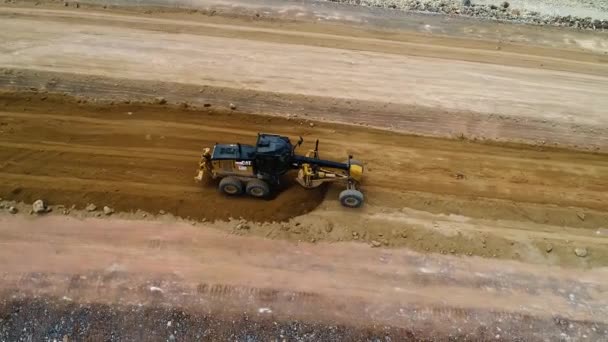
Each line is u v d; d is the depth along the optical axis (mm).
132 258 11414
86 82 17297
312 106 17297
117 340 9945
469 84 19234
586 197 14469
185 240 11977
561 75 20344
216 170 12891
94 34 19984
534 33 23391
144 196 13055
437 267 11992
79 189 13047
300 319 10523
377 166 14922
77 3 22062
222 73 18484
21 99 16250
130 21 21172
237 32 21188
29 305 10273
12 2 21625
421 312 10898
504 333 10664
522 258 12414
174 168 14109
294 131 16078
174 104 16781
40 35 19562
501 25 23859
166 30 20781
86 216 12328
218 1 23406
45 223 12016
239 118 16438
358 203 13164
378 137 16203
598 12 25734
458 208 13672
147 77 17859
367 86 18547
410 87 18719
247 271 11398
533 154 16109
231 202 13203
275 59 19594
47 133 14891
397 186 14258
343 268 11727
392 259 12078
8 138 14516
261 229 12477
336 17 23203
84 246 11578
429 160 15391
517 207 13875
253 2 23656
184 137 15336
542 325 10859
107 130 15289
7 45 18734
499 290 11570
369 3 24703
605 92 19484
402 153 15586
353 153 15344
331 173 13336
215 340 10062
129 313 10305
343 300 10984
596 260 12516
